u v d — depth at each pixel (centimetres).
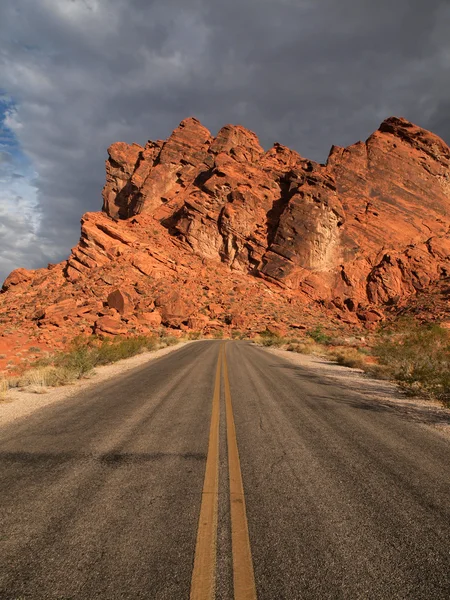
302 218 7350
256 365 1427
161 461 381
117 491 306
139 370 1230
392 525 259
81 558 215
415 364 1138
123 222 8225
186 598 181
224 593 185
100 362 1414
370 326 5481
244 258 7538
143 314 4191
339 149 9275
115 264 6197
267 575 201
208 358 1695
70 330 2908
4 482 322
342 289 7019
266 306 6188
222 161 8875
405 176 8681
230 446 435
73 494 299
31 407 650
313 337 3647
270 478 341
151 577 198
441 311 5316
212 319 5566
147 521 257
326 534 245
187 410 626
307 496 304
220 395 771
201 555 218
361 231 7731
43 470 352
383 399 791
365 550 227
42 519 259
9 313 4666
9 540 233
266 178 8525
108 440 452
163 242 7569
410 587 194
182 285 6256
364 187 8488
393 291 6725
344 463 385
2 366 1440
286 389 870
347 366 1585
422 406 728
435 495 312
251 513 272
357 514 274
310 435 489
